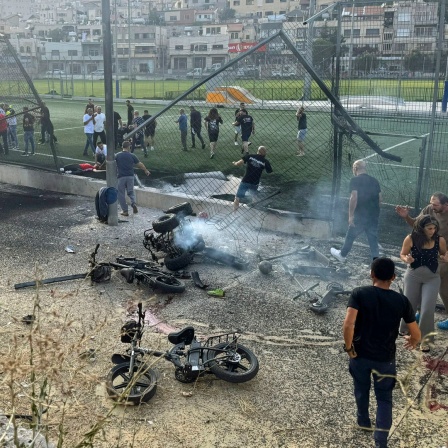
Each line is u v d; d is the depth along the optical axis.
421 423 4.61
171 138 20.84
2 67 13.33
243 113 16.64
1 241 9.42
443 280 6.15
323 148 17.17
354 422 4.66
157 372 5.34
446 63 10.45
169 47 105.50
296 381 5.28
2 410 4.29
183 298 7.14
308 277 7.89
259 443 4.38
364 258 8.59
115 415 4.62
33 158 14.77
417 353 5.77
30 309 6.67
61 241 9.44
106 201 10.16
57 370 2.88
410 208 10.35
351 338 4.09
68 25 138.50
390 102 11.53
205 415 4.71
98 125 17.02
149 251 8.77
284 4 128.50
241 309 6.84
